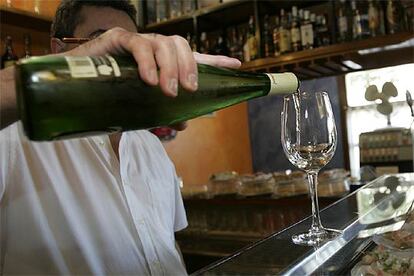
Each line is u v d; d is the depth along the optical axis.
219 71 0.59
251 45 2.23
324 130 0.59
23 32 1.70
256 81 0.58
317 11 2.23
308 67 2.16
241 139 3.70
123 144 0.91
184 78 0.38
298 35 2.10
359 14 1.92
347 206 0.74
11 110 0.47
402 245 0.54
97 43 0.41
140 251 0.85
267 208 1.82
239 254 0.50
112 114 0.45
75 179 0.84
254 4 2.18
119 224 0.85
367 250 0.55
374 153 1.57
